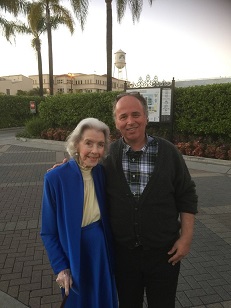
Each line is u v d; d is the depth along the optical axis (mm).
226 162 8188
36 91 52062
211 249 3508
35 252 3414
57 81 77562
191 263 3193
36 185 6270
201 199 5316
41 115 14820
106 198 1758
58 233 1680
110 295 1729
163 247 1688
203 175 7180
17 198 5387
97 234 1702
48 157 9688
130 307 1832
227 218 4461
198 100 9516
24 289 2742
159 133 10641
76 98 13219
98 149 1636
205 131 9516
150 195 1609
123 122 1642
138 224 1640
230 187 6098
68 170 1661
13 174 7281
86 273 1714
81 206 1639
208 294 2680
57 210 1640
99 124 1674
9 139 14664
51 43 21938
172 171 1653
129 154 1671
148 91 10125
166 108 9922
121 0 14641
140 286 1813
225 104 8945
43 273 2992
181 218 1757
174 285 1765
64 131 13070
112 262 1794
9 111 21297
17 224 4203
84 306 1752
